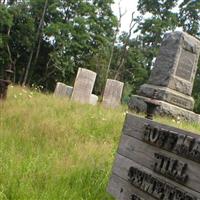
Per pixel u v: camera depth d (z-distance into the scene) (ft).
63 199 18.25
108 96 70.85
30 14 162.40
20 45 158.40
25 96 53.98
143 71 171.94
